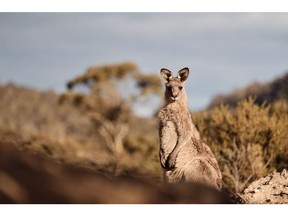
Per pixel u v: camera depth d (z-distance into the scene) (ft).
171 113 56.59
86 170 20.51
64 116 341.21
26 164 18.35
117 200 18.11
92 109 252.83
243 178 74.18
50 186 17.47
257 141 79.05
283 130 79.25
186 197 22.33
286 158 78.23
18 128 195.62
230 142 79.61
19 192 16.78
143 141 184.24
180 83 58.29
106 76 256.52
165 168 56.03
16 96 372.58
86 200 17.66
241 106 83.71
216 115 82.84
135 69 257.55
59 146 121.39
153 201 19.80
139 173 69.87
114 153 149.38
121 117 248.32
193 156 54.70
